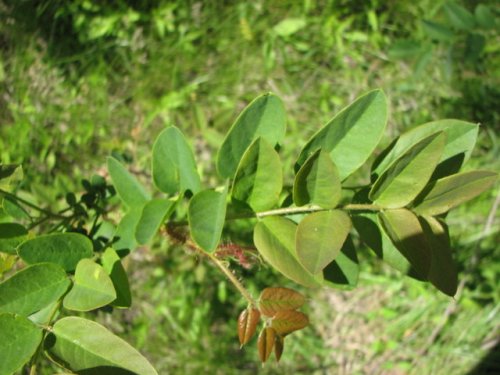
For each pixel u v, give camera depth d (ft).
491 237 9.32
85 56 10.43
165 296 9.44
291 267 3.75
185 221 4.72
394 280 9.34
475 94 9.73
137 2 10.64
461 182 3.61
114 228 4.87
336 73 10.28
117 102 10.34
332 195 3.64
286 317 3.76
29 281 3.78
